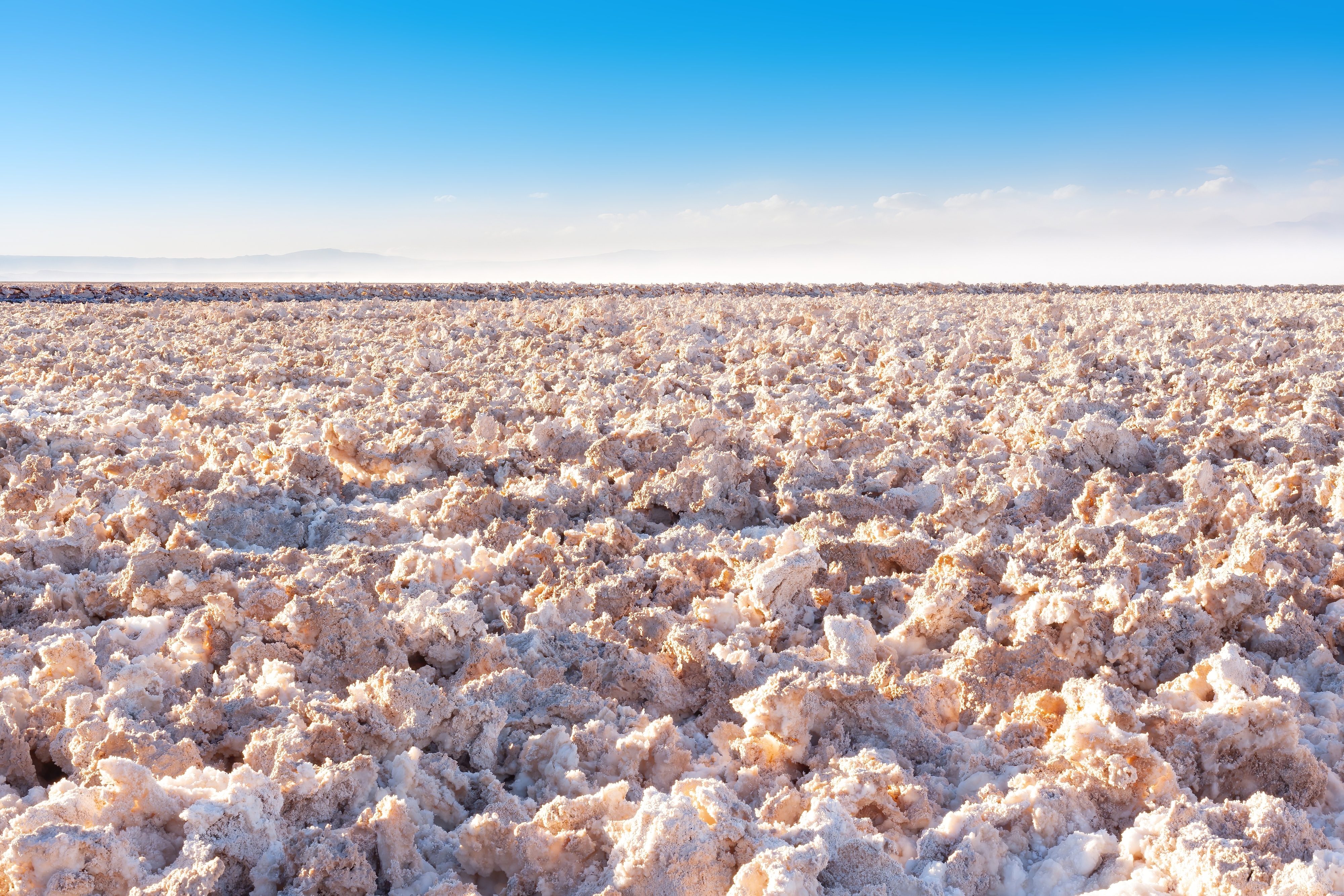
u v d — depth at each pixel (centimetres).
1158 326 1733
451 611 471
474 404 1053
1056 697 407
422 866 317
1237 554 532
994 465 798
